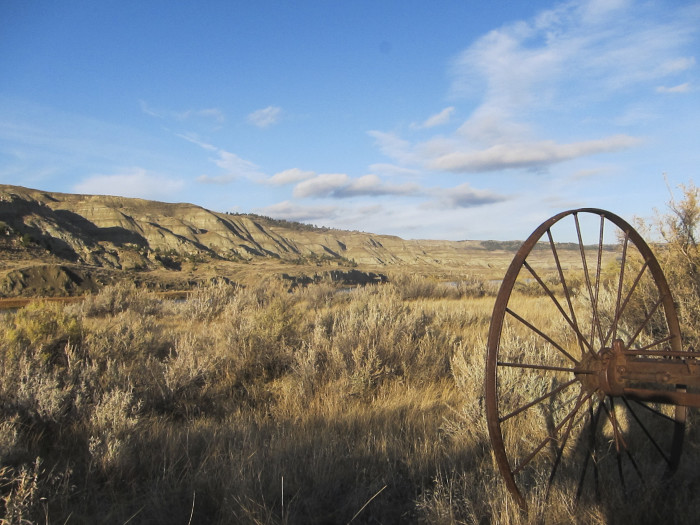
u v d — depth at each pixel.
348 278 84.75
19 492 2.98
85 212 171.12
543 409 4.45
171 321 13.72
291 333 7.86
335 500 3.41
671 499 3.16
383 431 4.34
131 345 7.38
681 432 3.54
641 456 3.86
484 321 10.76
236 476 3.40
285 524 2.94
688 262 6.39
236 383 6.45
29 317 7.46
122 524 3.04
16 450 3.72
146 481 3.61
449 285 22.88
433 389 5.82
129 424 4.20
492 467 3.71
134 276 66.12
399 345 6.82
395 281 21.05
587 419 4.20
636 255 7.30
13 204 101.31
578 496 3.16
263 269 112.19
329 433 4.34
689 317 6.12
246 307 13.23
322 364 6.56
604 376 3.08
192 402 5.54
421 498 3.26
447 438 4.30
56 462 3.80
